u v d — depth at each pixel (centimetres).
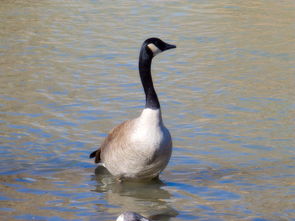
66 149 1249
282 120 1428
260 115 1467
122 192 1045
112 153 1060
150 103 1013
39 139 1298
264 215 940
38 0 3077
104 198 1013
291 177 1103
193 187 1062
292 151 1237
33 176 1101
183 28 2486
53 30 2438
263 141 1295
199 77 1817
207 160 1195
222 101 1585
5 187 1043
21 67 1905
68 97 1612
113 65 1953
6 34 2350
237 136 1326
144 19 2647
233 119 1441
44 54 2077
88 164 1180
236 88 1702
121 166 1051
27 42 2236
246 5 2950
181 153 1231
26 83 1733
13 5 2944
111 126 1400
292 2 3005
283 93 1647
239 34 2380
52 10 2833
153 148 1006
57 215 931
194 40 2289
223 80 1783
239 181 1086
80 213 944
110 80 1786
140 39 2297
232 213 948
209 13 2778
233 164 1173
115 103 1571
